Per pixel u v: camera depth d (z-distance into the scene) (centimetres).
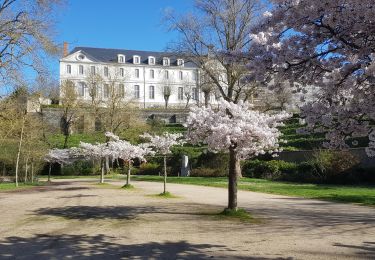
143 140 4659
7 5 1862
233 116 1296
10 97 2394
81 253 795
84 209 1513
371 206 1521
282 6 739
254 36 777
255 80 758
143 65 8869
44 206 1627
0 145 3347
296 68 736
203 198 1898
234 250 818
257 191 2222
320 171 2883
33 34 1908
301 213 1346
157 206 1582
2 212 1444
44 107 5997
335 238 934
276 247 843
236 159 1332
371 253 786
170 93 8662
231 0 2973
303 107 703
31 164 3700
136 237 959
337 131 680
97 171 5006
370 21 626
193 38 3097
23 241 916
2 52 1864
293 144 3809
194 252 801
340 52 704
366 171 2658
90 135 5456
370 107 641
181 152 4425
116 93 4678
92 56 8644
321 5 646
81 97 5419
